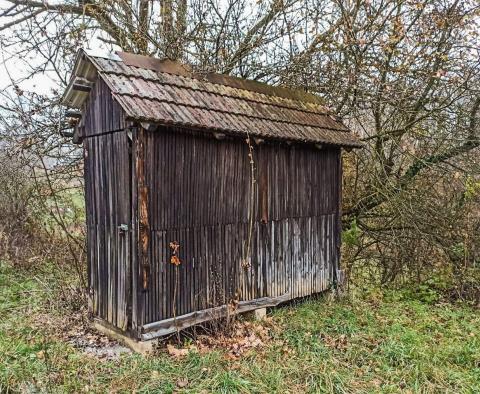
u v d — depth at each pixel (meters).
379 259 9.52
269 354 4.89
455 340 5.71
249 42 9.29
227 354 4.79
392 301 7.57
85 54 4.92
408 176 9.05
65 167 8.91
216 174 5.41
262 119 5.89
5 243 8.74
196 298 5.23
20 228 9.00
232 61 9.08
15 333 5.36
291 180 6.44
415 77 8.69
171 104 4.96
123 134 4.86
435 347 5.34
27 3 8.62
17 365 4.41
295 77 9.27
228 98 5.89
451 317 6.75
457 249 8.66
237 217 5.69
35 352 4.83
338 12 9.10
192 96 5.39
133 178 4.70
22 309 6.32
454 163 8.95
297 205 6.55
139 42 8.87
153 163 4.75
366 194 9.28
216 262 5.45
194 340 5.15
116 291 5.12
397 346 5.19
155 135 4.77
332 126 7.05
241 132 5.29
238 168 5.68
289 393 4.12
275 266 6.23
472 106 8.94
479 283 8.13
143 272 4.68
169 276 4.95
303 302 6.80
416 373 4.60
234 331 5.39
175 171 4.97
